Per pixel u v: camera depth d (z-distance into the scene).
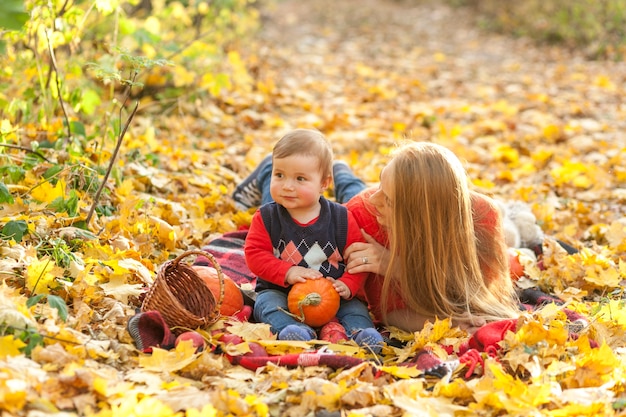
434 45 13.50
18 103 4.51
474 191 3.61
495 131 7.39
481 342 3.09
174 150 5.63
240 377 2.78
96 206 3.88
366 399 2.63
